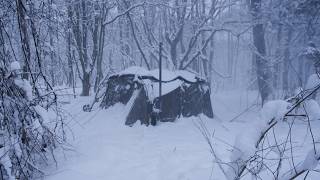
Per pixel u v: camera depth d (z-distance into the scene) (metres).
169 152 6.33
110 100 10.90
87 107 11.33
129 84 10.41
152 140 7.54
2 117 4.25
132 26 16.19
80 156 5.85
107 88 11.41
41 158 5.44
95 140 7.16
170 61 15.62
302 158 5.12
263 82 15.64
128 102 9.88
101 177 4.82
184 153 6.21
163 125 9.20
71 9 13.77
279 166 2.72
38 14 5.73
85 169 5.12
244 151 2.61
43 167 5.25
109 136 7.69
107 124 9.10
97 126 8.95
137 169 5.25
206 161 5.55
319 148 2.36
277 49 17.27
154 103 9.36
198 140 7.58
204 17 16.70
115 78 11.14
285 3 14.33
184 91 10.13
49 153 5.80
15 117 4.41
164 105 9.52
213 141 7.46
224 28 15.89
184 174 4.83
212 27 15.82
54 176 4.78
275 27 16.03
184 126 9.21
